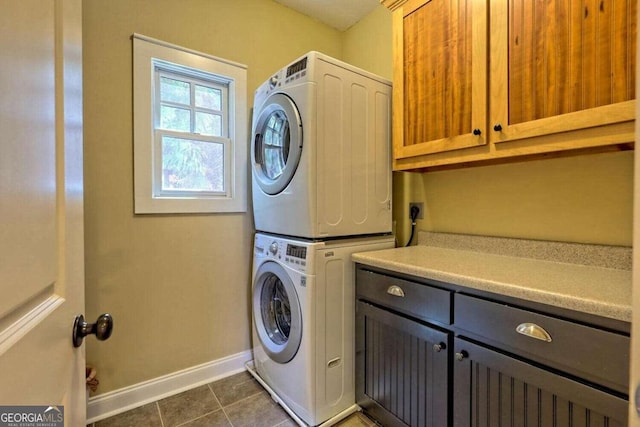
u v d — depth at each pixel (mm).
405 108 1606
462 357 1113
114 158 1624
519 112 1170
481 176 1642
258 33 2092
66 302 603
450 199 1784
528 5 1138
